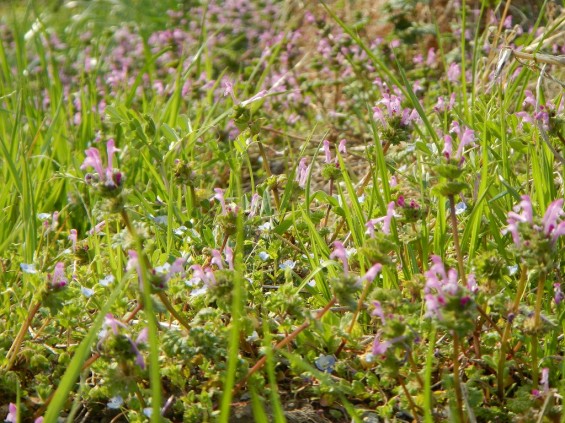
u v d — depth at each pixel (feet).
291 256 2.35
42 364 1.86
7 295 2.14
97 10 6.31
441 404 1.82
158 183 2.79
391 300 1.77
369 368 1.93
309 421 1.84
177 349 1.73
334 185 3.06
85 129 3.40
